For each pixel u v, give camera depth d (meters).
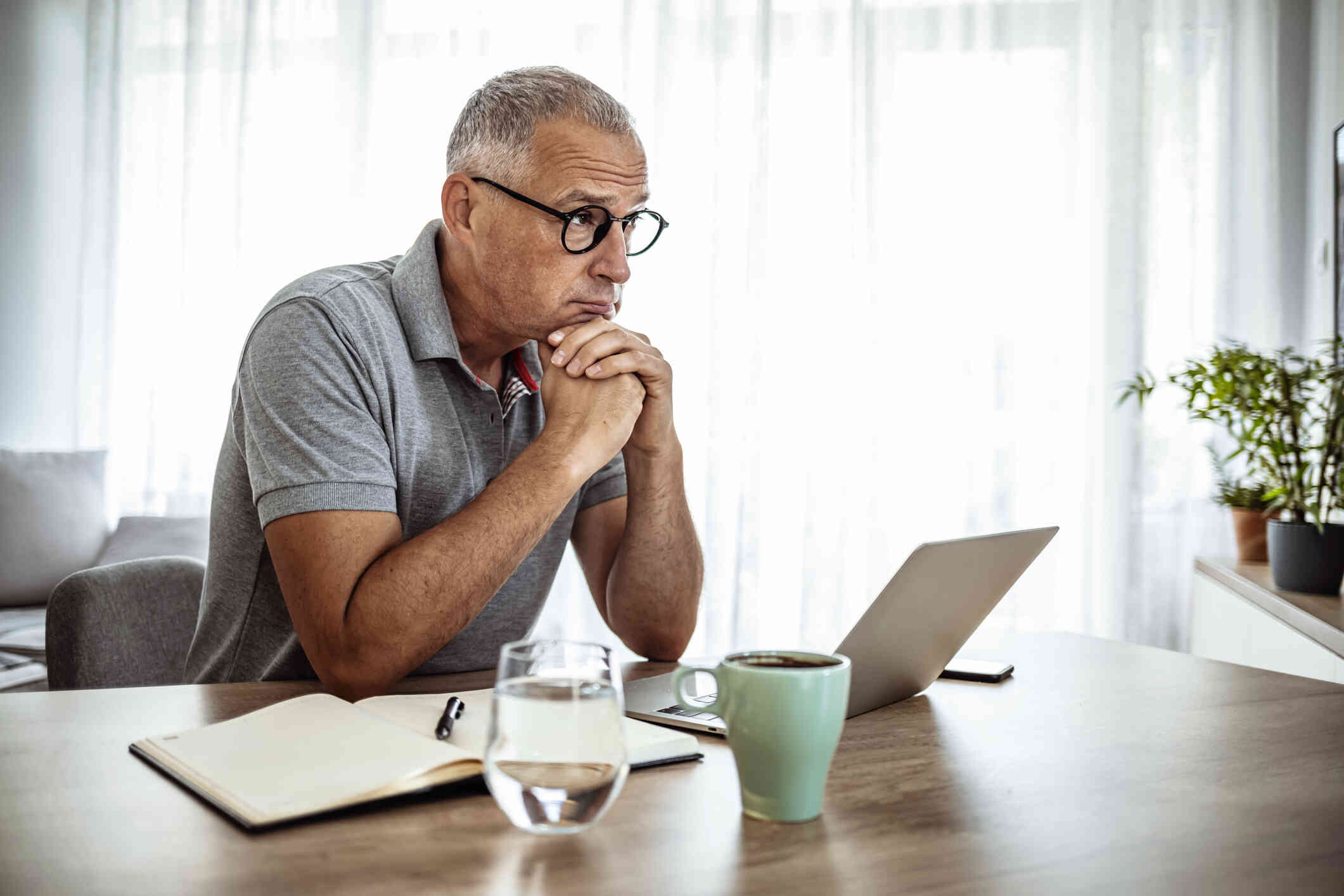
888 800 0.71
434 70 3.72
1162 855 0.62
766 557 3.49
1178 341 3.27
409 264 1.34
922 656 0.98
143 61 3.90
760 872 0.58
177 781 0.71
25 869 0.56
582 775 0.60
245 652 1.32
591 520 1.52
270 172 3.78
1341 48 2.91
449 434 1.34
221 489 1.32
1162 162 3.30
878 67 3.46
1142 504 3.23
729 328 3.52
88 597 1.29
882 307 3.44
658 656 1.41
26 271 4.01
